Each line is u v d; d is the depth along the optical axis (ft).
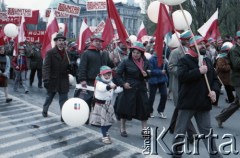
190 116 16.94
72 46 42.70
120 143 20.39
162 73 26.76
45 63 25.86
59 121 25.79
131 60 21.16
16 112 28.99
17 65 40.34
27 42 49.83
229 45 34.40
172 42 24.40
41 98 36.55
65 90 26.32
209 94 16.16
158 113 28.66
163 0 16.98
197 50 15.99
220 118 24.59
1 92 40.16
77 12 44.96
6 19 59.11
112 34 30.60
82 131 22.94
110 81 20.39
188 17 27.91
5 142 20.44
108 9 26.68
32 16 56.70
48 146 19.75
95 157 17.92
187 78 15.97
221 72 34.04
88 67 23.95
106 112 20.12
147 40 41.50
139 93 21.15
